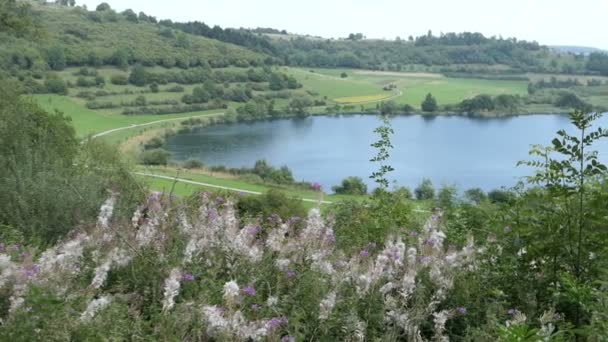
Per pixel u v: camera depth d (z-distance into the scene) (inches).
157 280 171.8
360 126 4404.5
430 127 4239.7
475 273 191.8
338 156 3336.6
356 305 163.6
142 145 3255.4
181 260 183.8
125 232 195.6
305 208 339.3
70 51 4638.3
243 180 1854.1
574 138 178.1
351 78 6466.5
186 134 3890.3
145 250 185.3
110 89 4451.3
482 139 3747.5
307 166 3041.3
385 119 339.3
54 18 5447.8
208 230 203.5
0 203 299.6
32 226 274.1
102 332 136.0
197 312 149.8
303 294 167.5
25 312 129.6
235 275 183.6
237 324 148.7
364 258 190.7
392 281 181.2
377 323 162.2
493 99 4913.9
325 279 176.4
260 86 5516.7
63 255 173.9
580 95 4682.6
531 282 185.5
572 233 177.2
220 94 4958.2
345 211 296.2
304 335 150.9
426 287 177.8
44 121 634.2
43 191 302.2
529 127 4072.3
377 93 5708.7
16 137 454.3
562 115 4488.2
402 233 246.8
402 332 167.8
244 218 242.5
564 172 178.5
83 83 4308.6
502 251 196.7
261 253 194.9
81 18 5698.8
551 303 175.2
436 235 211.9
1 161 374.3
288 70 6501.0
